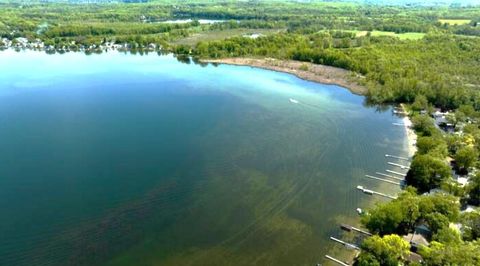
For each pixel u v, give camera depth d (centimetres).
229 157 12512
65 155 12500
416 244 8175
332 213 9881
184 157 12488
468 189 9931
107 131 14275
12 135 13800
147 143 13375
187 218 9675
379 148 13325
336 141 13812
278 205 10194
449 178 10575
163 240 8950
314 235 9100
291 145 13412
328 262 8250
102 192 10650
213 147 13150
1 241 8831
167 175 11488
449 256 6962
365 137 14175
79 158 12350
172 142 13462
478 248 7200
